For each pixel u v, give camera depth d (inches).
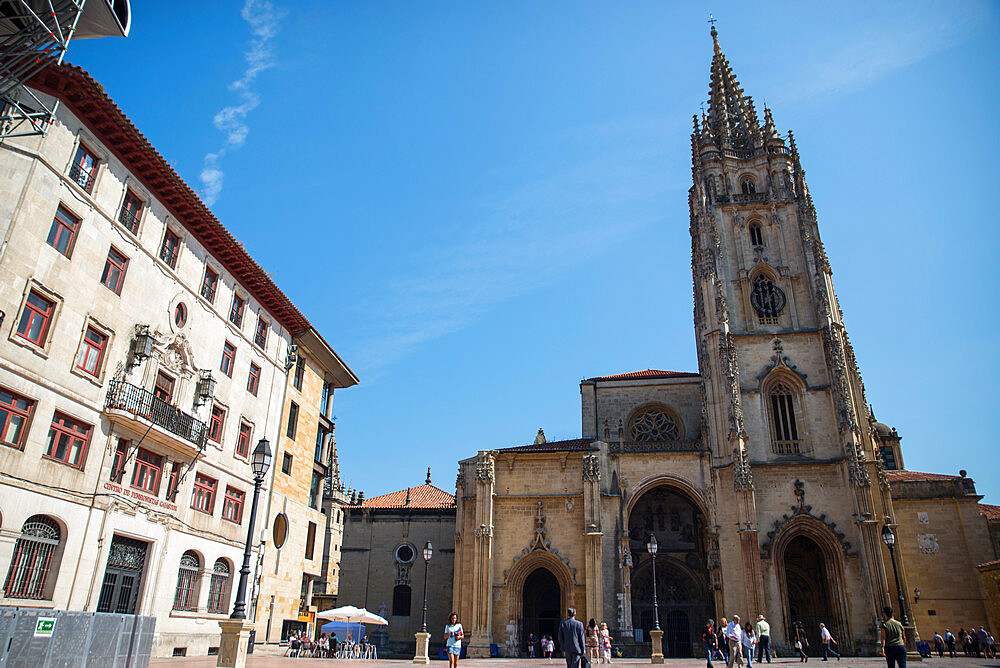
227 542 1537.9
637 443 2333.9
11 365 995.9
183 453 1375.5
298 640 1779.0
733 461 2126.0
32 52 868.6
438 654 2486.5
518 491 2208.4
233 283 1631.4
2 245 991.6
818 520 2065.7
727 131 2866.6
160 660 1159.6
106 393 1178.6
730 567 2044.8
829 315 2330.2
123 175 1247.5
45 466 1043.9
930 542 2188.7
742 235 2586.1
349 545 2723.9
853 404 2281.0
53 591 1042.7
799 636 1953.7
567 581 2078.0
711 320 2405.3
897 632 841.5
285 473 1863.9
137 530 1229.1
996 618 2007.9
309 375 2063.2
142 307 1286.9
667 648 2210.9
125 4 932.0
